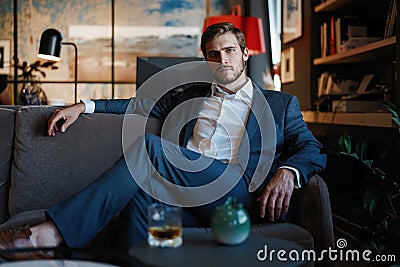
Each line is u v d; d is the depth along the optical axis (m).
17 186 2.19
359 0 3.74
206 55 2.33
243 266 1.23
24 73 5.65
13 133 2.26
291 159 1.99
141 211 1.74
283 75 5.11
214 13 5.75
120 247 1.72
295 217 1.95
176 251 1.34
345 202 3.41
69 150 2.23
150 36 5.74
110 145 2.26
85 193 1.68
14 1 5.66
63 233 1.62
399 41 2.61
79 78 5.71
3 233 1.60
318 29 4.28
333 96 3.89
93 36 5.72
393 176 2.32
